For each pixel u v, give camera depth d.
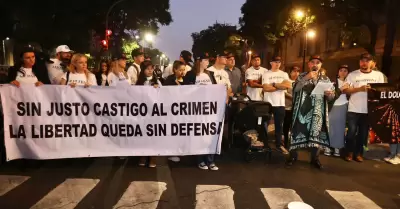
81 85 5.43
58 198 4.35
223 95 5.61
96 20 26.94
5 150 5.59
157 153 5.61
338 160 6.49
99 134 5.52
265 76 6.76
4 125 5.23
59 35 22.92
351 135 6.38
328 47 25.52
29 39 21.94
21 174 5.25
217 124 5.64
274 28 30.95
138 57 7.18
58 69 6.16
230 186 4.91
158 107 5.57
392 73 15.17
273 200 4.45
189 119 5.61
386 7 12.60
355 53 20.45
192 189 4.75
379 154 6.93
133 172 5.45
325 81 5.68
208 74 5.96
